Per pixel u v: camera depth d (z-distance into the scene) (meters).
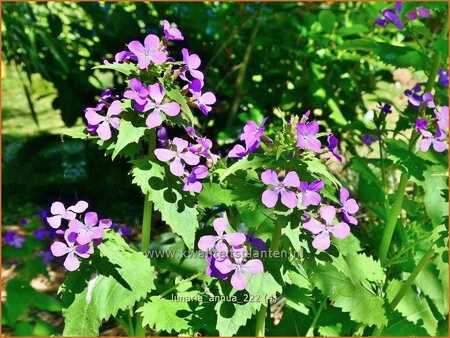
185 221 0.33
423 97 0.44
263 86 0.67
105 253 0.33
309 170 0.32
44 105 0.99
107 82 0.74
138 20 0.70
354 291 0.39
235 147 0.33
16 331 0.45
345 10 0.67
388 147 0.44
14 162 0.82
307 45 0.64
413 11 0.46
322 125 0.64
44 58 0.69
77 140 0.74
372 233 0.53
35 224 0.55
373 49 0.48
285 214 0.31
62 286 0.34
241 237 0.31
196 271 0.41
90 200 0.73
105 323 0.57
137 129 0.32
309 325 0.46
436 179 0.44
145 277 0.34
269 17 0.65
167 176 0.34
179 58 0.69
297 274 0.37
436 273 0.47
